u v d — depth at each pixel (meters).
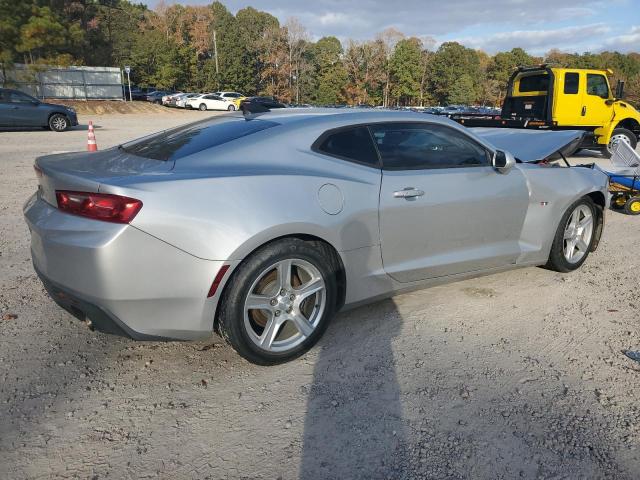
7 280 4.20
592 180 4.46
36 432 2.41
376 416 2.54
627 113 12.50
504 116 13.23
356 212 3.05
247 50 78.38
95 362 3.03
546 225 4.13
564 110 11.78
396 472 2.18
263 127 3.17
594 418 2.53
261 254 2.73
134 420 2.51
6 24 33.75
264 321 2.95
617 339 3.34
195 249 2.58
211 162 2.84
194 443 2.36
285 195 2.80
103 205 2.49
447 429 2.45
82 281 2.56
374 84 86.00
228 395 2.72
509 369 2.97
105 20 66.56
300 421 2.51
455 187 3.51
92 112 35.53
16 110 17.77
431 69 91.94
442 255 3.57
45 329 3.40
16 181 8.48
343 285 3.15
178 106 45.34
